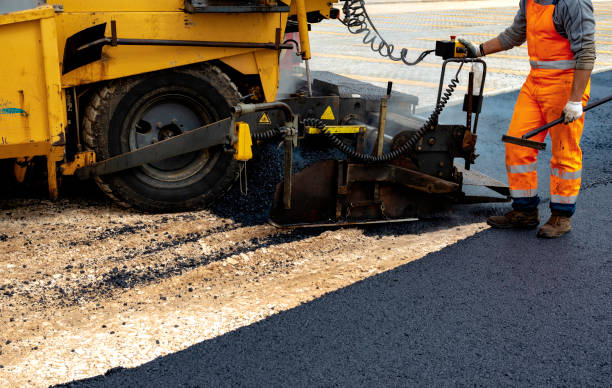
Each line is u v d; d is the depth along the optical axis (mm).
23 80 3551
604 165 5809
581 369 2771
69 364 2729
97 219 4309
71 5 3781
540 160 6035
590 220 4496
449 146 4395
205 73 4344
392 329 3051
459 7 22203
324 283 3525
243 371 2711
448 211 4555
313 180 4203
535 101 4051
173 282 3516
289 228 4266
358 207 4352
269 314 3172
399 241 4180
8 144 3619
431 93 8297
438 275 3625
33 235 3998
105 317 3135
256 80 4699
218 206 4641
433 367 2764
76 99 4070
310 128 4133
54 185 4121
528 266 3760
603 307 3297
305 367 2746
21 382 2594
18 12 3410
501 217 4418
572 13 3639
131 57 4035
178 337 2951
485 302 3322
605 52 12570
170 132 4473
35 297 3291
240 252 3932
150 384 2613
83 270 3592
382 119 4227
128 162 4172
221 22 4223
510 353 2879
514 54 12320
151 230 4188
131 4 3928
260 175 5039
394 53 11602
